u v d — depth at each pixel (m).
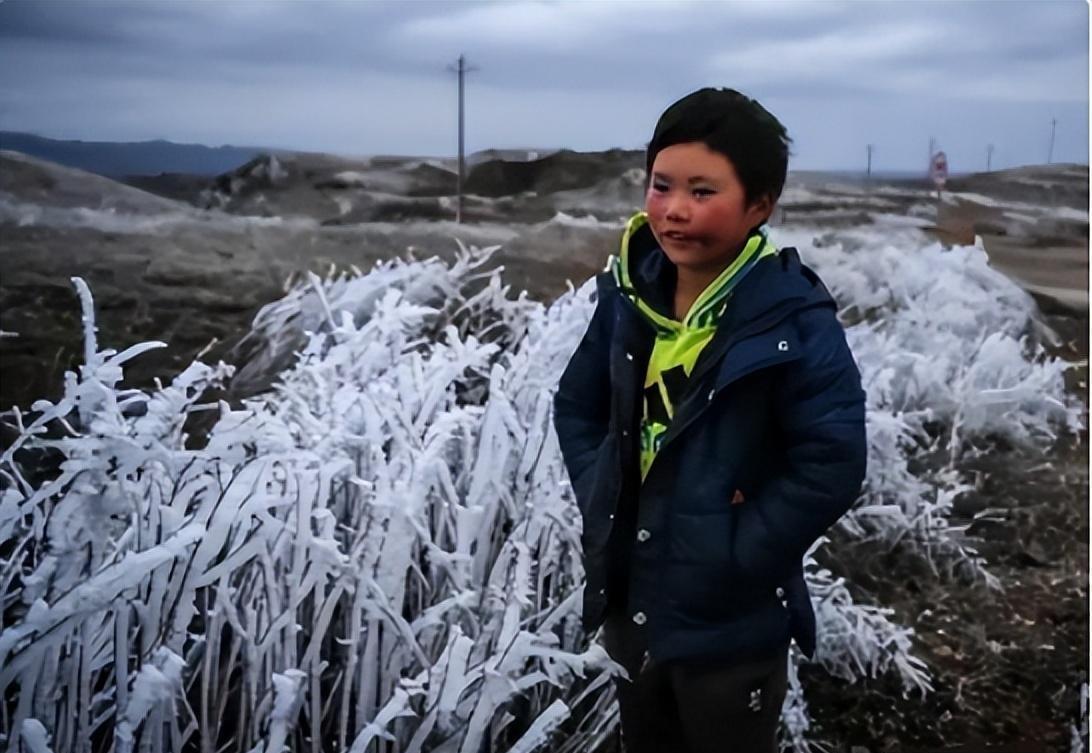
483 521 1.48
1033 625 1.88
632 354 1.18
